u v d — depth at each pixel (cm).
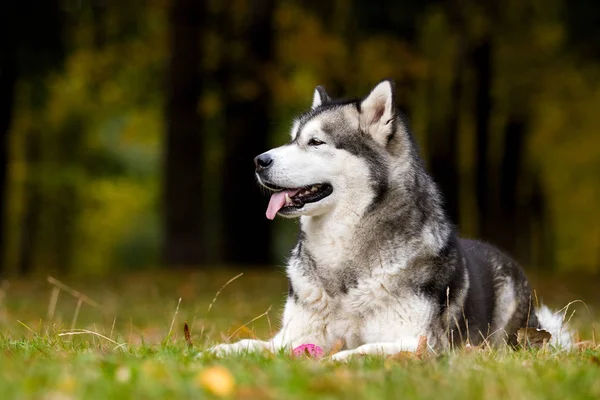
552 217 3466
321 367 439
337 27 2147
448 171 2378
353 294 589
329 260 598
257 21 1988
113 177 3378
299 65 2158
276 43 2084
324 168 604
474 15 2139
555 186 3231
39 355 496
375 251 588
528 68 2330
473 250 698
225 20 2117
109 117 2850
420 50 2197
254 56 1988
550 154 2820
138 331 824
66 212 3553
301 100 2145
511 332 688
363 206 597
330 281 595
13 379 381
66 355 493
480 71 2206
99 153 3297
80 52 2228
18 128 2733
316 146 612
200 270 1747
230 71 2042
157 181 3534
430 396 364
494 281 684
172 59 1945
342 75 2117
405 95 2167
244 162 2077
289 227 2289
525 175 2938
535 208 3025
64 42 2002
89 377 384
